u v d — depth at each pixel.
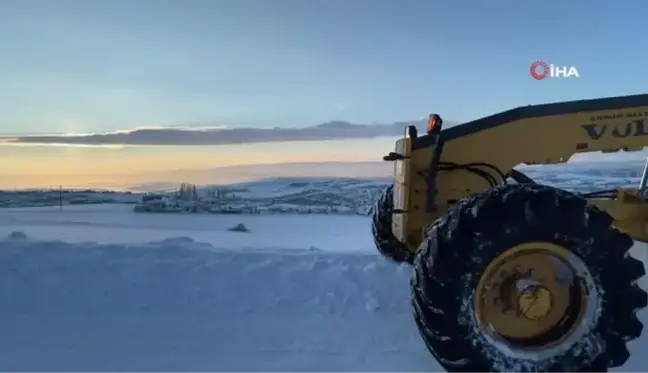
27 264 5.20
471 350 3.00
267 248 6.15
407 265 5.43
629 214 4.32
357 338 4.06
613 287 3.04
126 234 8.12
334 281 5.07
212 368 3.56
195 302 4.70
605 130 4.10
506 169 4.13
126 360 3.68
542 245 3.03
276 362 3.65
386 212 5.50
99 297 4.74
